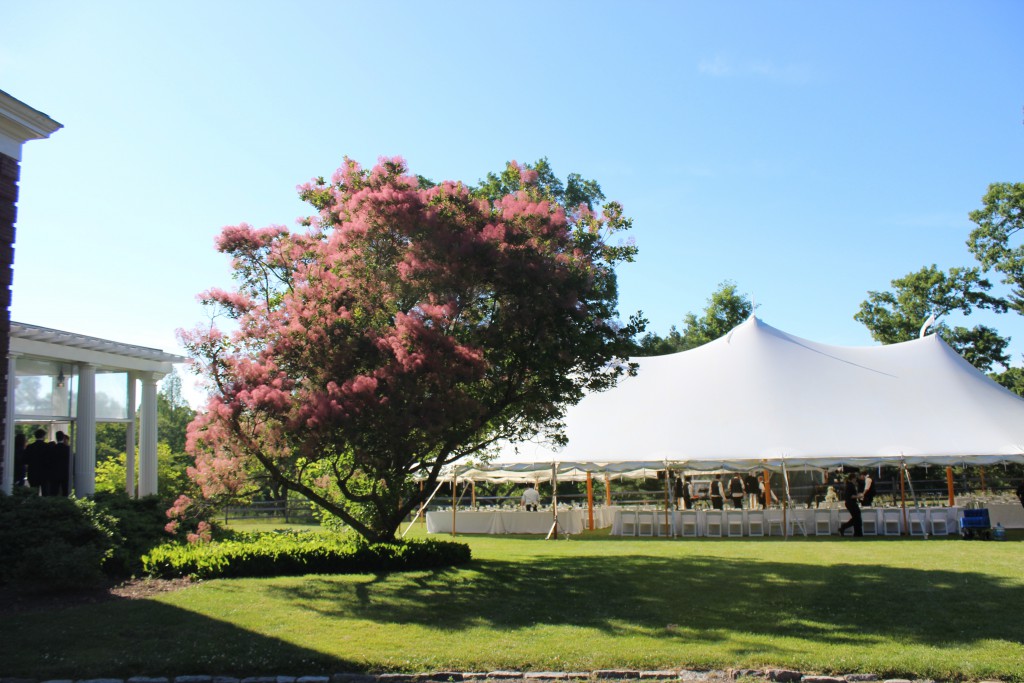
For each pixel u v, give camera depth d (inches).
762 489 1010.1
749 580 480.7
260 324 512.7
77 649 327.3
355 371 497.7
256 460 528.1
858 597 422.3
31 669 302.2
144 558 508.4
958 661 298.8
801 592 439.2
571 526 883.4
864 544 689.6
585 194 1111.6
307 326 503.8
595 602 418.9
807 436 810.2
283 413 472.1
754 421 838.5
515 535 877.8
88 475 685.9
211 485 514.6
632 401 923.4
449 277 488.7
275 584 471.5
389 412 462.9
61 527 492.1
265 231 547.5
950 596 418.9
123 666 305.1
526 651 321.1
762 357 936.9
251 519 1146.7
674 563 559.5
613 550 665.0
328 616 386.3
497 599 427.5
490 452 703.7
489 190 687.1
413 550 537.6
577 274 518.6
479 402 510.3
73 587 444.5
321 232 569.9
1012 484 1136.8
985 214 1318.9
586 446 848.3
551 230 523.8
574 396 566.9
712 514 813.9
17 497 513.7
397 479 555.5
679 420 863.7
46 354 639.8
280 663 309.6
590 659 310.7
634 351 587.2
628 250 589.9
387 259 523.5
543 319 505.7
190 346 491.5
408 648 327.9
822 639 338.0
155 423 798.5
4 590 446.6
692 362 979.3
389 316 538.0
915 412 836.6
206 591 447.5
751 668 298.7
